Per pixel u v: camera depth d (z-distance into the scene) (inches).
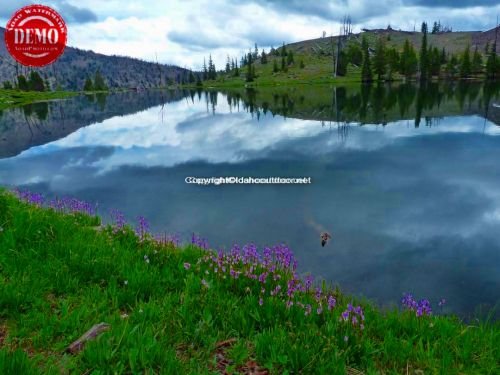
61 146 1226.0
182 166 878.4
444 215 502.9
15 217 319.6
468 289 319.3
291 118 1827.0
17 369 153.1
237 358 185.0
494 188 623.5
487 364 186.2
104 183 737.0
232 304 231.8
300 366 179.6
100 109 2982.3
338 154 946.1
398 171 752.3
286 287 265.4
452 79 5807.1
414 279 335.6
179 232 458.9
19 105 3570.4
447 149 956.0
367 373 178.4
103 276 265.6
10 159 1031.0
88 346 173.5
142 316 209.3
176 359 172.2
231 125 1657.2
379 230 453.1
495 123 1412.4
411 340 201.2
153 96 5610.2
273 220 495.5
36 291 231.0
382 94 3260.3
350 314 226.7
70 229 344.8
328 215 510.0
